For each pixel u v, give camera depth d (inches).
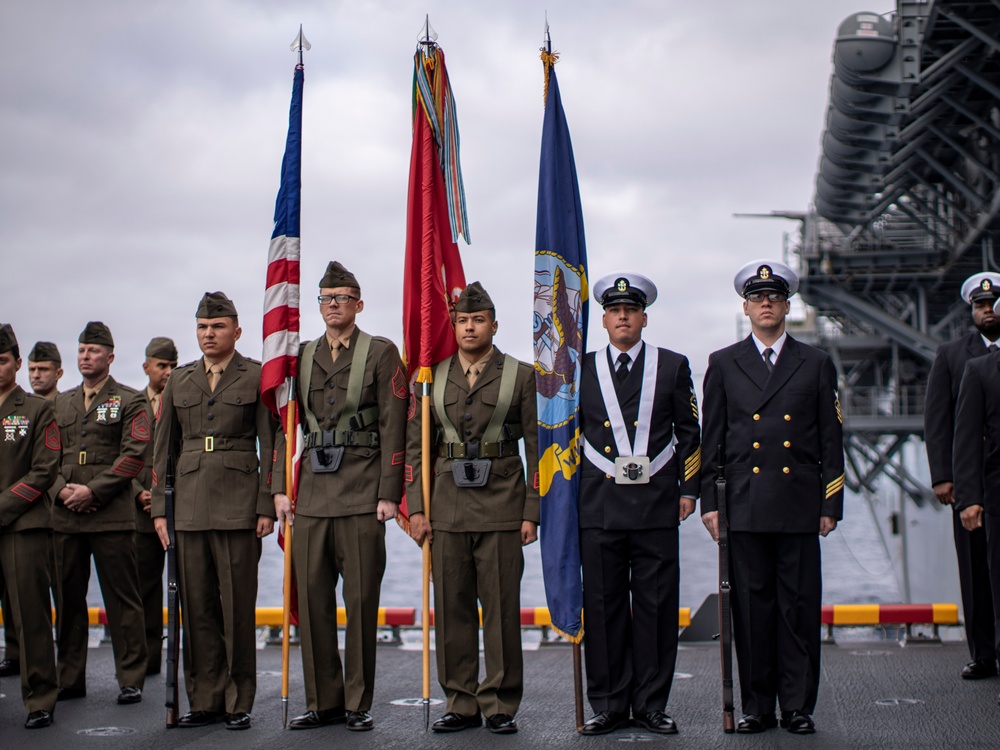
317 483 252.7
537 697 280.2
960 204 1008.9
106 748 229.8
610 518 239.8
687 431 245.1
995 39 759.7
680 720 248.1
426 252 262.2
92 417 300.8
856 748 215.8
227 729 247.8
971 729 230.7
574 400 246.7
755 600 238.1
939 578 1037.2
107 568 288.5
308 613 250.2
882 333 1113.4
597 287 249.0
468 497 246.8
